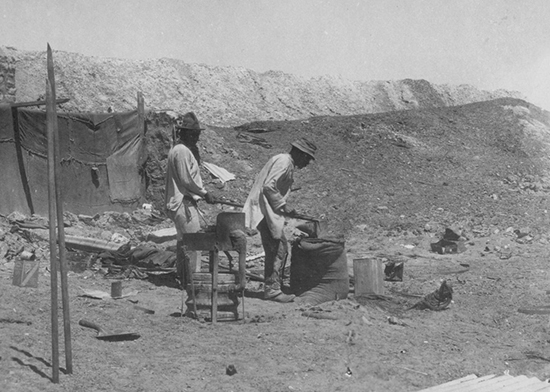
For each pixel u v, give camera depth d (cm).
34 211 1380
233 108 4566
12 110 1343
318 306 750
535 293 869
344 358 570
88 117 1478
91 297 745
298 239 816
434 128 2517
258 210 803
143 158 1581
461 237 1277
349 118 2577
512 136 2462
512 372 566
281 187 816
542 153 2356
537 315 758
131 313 690
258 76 4947
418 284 935
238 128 2483
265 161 2117
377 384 519
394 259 1158
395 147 2306
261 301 799
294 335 629
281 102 4791
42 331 585
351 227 1530
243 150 2172
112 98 4125
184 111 4322
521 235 1405
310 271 806
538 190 1939
